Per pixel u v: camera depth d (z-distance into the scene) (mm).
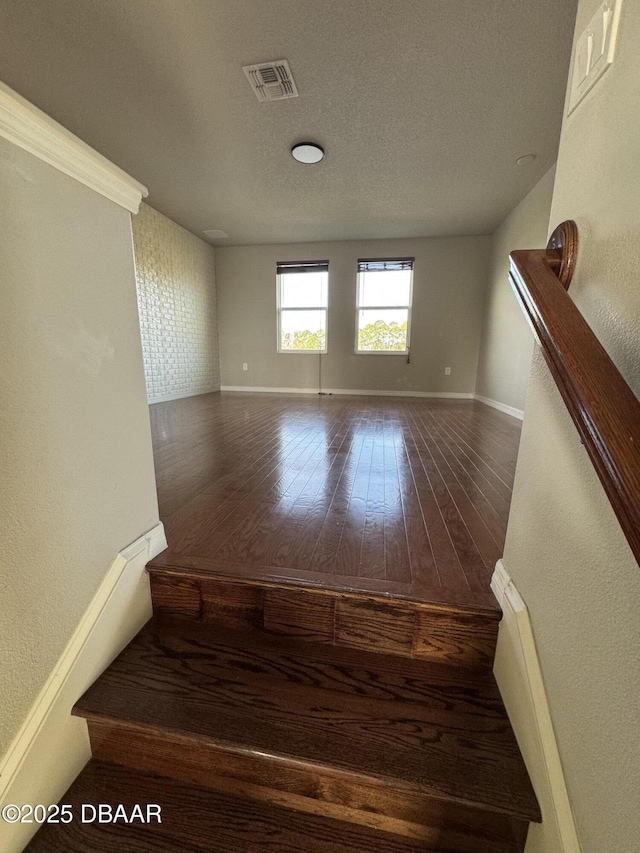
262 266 5906
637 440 386
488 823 690
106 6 1738
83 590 831
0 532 639
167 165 3254
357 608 953
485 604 901
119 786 808
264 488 1742
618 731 455
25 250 661
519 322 3922
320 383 6113
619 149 518
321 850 713
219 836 730
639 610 425
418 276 5535
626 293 492
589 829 504
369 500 1596
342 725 775
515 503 879
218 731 760
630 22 497
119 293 913
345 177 3463
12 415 652
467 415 4051
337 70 2139
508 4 1733
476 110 2488
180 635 1011
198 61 2070
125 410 954
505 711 808
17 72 2156
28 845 700
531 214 3641
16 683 678
